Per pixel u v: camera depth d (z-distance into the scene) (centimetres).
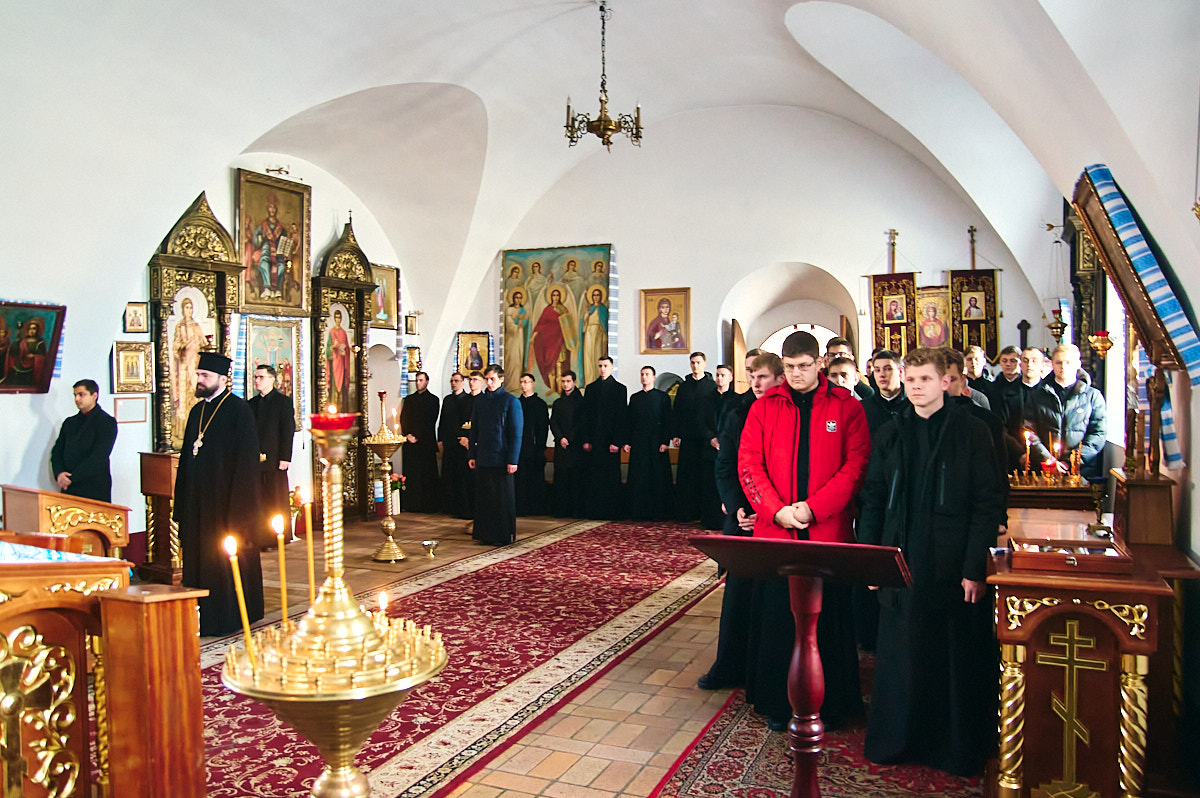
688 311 1276
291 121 976
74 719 281
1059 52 396
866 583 292
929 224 1162
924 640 391
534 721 456
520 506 1234
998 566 357
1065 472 573
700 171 1271
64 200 722
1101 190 430
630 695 496
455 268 1295
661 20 977
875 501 409
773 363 462
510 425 978
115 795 274
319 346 1123
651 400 1179
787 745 420
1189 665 400
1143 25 358
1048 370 752
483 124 1119
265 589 771
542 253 1346
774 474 442
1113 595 319
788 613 442
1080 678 330
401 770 397
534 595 741
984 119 924
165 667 270
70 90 672
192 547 632
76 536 612
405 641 236
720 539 303
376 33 856
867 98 941
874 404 560
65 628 279
